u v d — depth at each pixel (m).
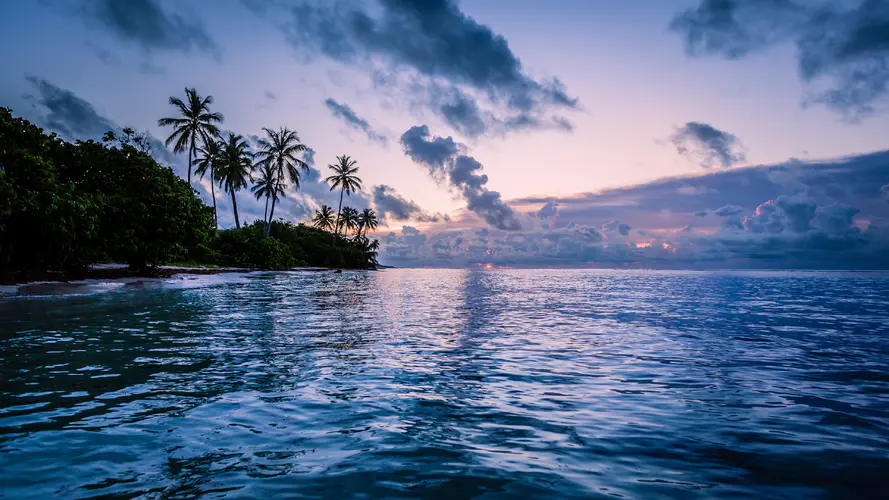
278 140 70.12
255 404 5.02
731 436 4.17
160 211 28.81
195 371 6.50
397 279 58.88
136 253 28.41
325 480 3.21
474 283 47.25
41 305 14.45
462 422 4.51
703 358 7.85
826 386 5.99
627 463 3.56
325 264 94.81
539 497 2.98
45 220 20.89
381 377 6.34
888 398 5.43
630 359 7.75
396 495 2.99
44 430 4.12
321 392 5.54
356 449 3.80
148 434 4.07
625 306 18.95
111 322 11.23
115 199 27.48
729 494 3.04
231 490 3.05
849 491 3.10
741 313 15.98
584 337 10.28
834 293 28.59
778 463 3.57
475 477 3.29
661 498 2.98
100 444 3.82
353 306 17.88
